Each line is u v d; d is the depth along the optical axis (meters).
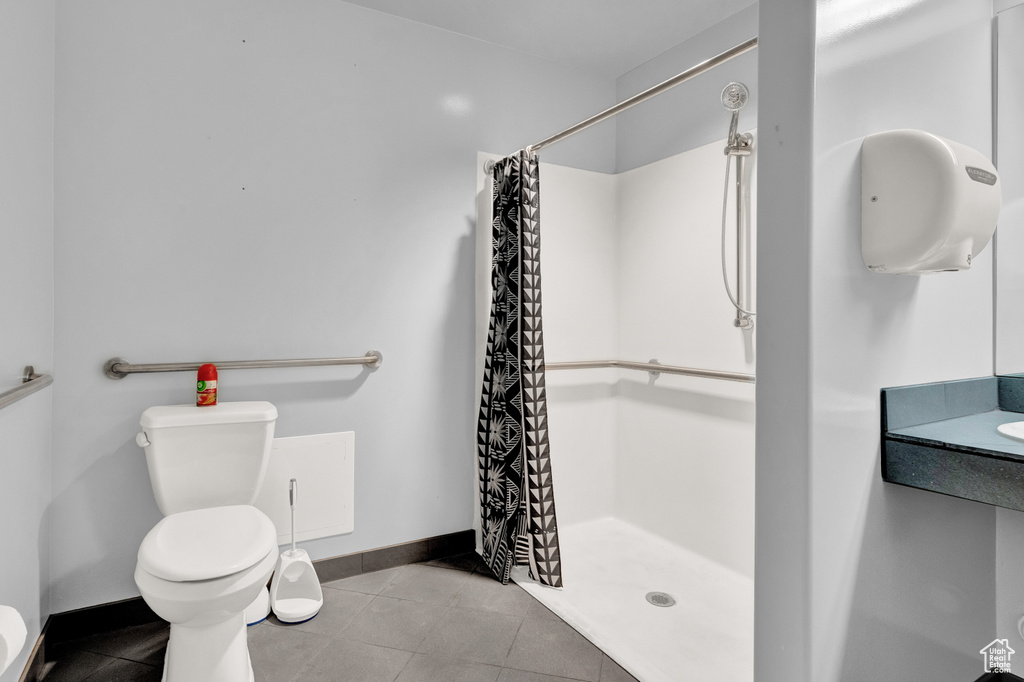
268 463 2.06
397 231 2.33
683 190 2.46
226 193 2.00
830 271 1.04
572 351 2.74
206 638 1.46
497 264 2.37
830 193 1.03
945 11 1.27
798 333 1.02
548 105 2.72
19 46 1.43
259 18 2.04
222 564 1.38
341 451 2.23
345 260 2.22
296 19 2.11
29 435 1.52
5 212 1.34
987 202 1.07
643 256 2.68
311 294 2.16
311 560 2.19
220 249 1.99
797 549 1.03
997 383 1.42
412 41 2.35
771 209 1.06
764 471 1.08
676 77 1.68
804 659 1.02
